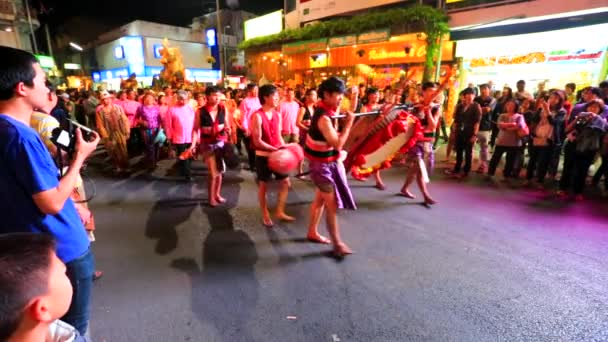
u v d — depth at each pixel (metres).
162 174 6.59
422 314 2.47
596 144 4.59
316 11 14.34
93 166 7.25
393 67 12.30
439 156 7.79
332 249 3.47
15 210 1.30
